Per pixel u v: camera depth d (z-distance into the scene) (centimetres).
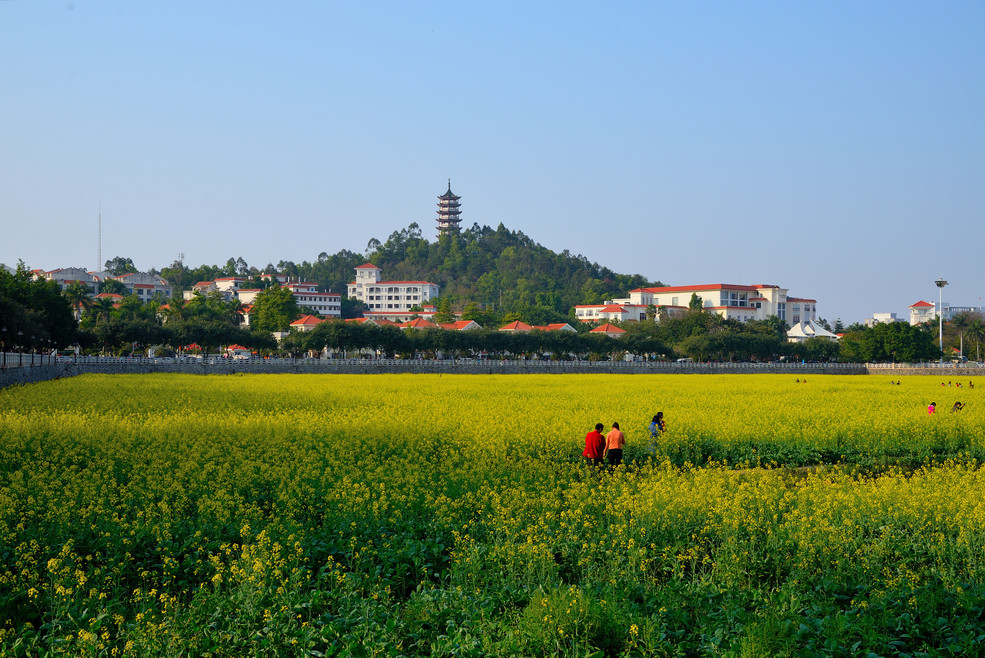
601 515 1895
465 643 1240
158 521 1788
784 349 18062
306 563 1598
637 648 1241
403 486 2248
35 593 1368
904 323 17338
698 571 1631
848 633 1285
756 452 3200
